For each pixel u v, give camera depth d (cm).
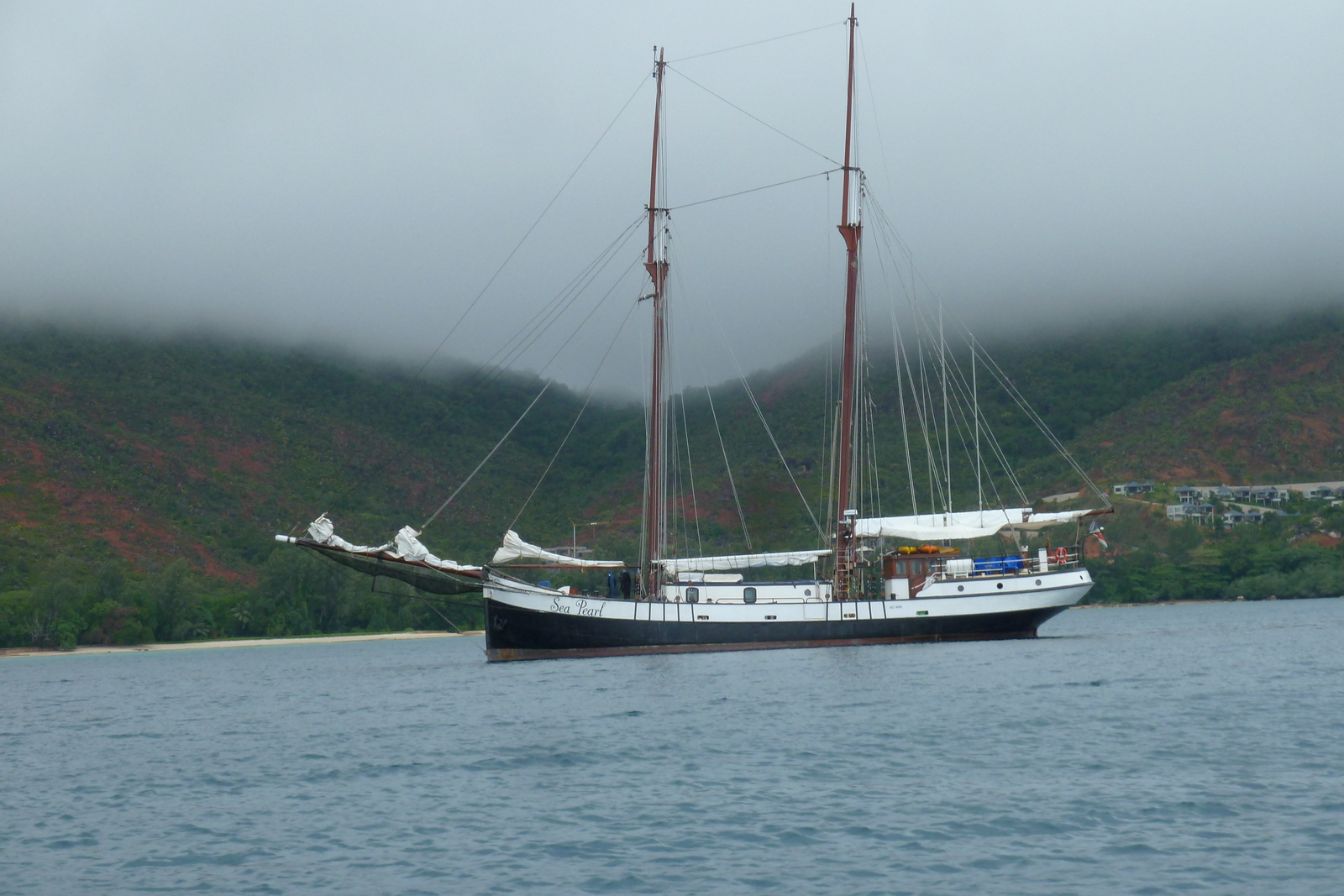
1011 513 6756
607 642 6231
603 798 2528
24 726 4625
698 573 6712
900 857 1984
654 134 7131
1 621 13762
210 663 10388
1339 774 2525
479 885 1902
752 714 3762
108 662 11344
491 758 3089
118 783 2992
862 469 7881
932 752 2967
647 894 1830
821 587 6575
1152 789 2434
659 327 7000
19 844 2297
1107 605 16450
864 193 7169
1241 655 5881
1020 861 1945
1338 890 1744
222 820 2467
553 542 17175
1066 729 3288
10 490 19325
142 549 18888
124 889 1947
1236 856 1928
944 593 6544
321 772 3025
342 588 15825
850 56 7162
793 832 2172
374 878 1966
